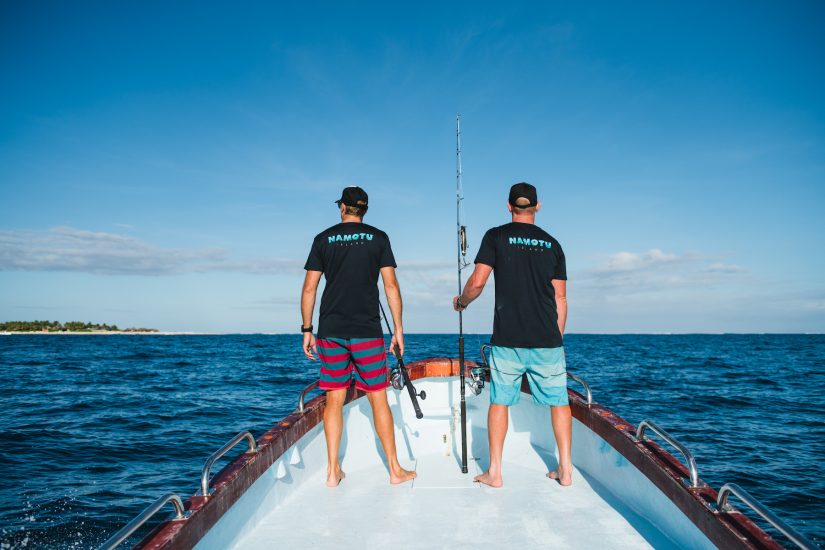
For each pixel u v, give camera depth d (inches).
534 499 107.3
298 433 115.3
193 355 1366.9
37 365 937.5
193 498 77.7
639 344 2445.9
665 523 87.5
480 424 157.6
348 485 118.1
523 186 111.8
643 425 95.4
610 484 110.0
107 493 227.1
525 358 110.4
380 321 116.2
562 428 114.3
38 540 179.8
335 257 111.9
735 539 63.3
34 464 268.1
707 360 1175.6
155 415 415.5
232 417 410.9
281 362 1106.1
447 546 87.7
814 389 589.9
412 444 150.5
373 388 115.3
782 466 267.4
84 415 410.9
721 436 337.4
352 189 115.0
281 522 97.6
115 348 1804.9
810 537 186.1
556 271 112.0
